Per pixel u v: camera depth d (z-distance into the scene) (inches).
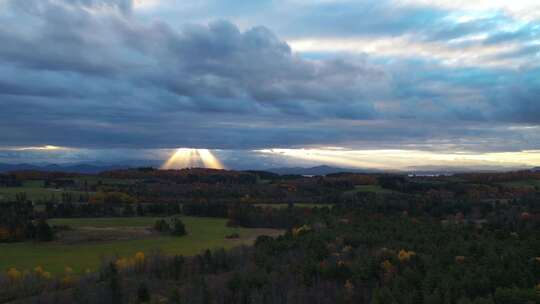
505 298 1919.3
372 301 2009.1
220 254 2847.0
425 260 2377.0
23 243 3472.0
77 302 2159.2
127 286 2374.5
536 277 2185.0
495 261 2278.5
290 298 2132.1
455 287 2010.3
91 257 3053.6
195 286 2300.7
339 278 2341.3
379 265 2347.4
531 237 2770.7
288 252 2795.3
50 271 2699.3
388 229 3233.3
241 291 2223.2
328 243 2913.4
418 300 1979.6
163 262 2746.1
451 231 3105.3
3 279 2479.1
